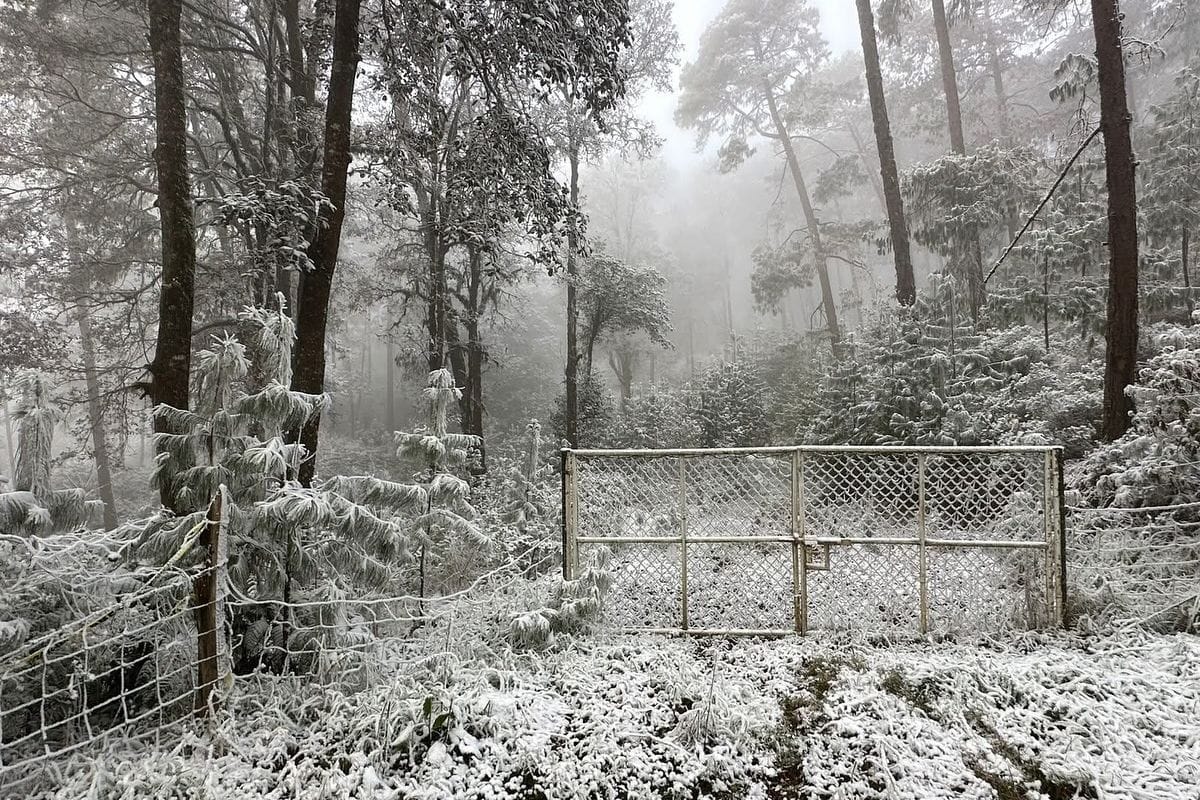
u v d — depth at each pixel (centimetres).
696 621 404
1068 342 1016
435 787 243
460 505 464
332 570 359
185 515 324
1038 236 977
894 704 297
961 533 387
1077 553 437
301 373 571
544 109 1362
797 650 361
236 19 1147
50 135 1070
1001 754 264
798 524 388
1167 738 269
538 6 597
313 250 589
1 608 258
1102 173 1289
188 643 310
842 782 251
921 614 374
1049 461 369
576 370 1727
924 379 819
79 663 274
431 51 707
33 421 302
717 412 1575
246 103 1153
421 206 1373
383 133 872
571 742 276
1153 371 503
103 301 1144
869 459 396
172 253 597
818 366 1457
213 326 1080
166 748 268
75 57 972
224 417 334
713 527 405
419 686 306
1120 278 638
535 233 804
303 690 315
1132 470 471
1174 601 387
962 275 1191
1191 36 1506
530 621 361
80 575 293
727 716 283
